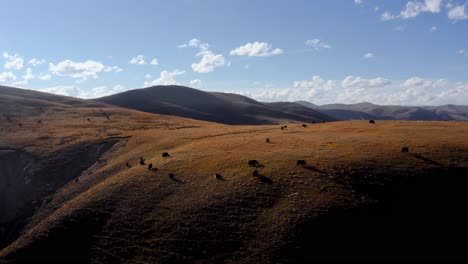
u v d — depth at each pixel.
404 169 52.75
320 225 41.41
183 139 92.56
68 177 83.56
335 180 50.84
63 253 44.97
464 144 62.75
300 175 53.19
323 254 38.38
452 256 39.50
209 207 48.16
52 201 70.31
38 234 49.44
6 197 78.56
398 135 74.88
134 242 44.28
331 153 61.94
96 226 49.16
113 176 68.69
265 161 60.91
